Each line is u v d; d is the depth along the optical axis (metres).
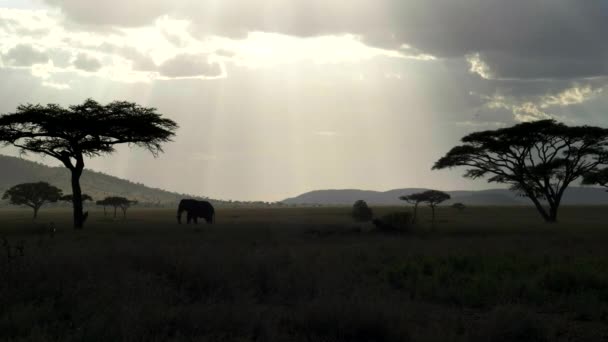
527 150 54.56
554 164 53.38
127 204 85.88
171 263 11.84
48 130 37.88
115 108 39.12
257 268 11.79
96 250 15.38
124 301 8.28
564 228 41.62
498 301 9.97
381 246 21.64
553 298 10.45
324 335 7.35
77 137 38.91
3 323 7.21
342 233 33.16
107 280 9.97
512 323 7.50
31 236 27.17
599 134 51.44
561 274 11.99
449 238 28.66
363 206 58.66
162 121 41.03
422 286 11.20
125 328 6.78
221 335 6.94
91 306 8.06
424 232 34.34
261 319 7.73
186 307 8.28
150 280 10.09
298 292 10.02
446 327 7.82
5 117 36.72
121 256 13.84
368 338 7.27
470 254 17.66
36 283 9.73
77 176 40.47
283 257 14.91
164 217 80.25
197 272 10.81
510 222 56.47
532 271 13.78
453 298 10.41
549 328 7.80
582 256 17.55
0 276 9.82
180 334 6.99
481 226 44.72
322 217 74.75
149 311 7.60
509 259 16.08
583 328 8.30
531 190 55.62
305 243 24.41
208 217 53.34
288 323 8.02
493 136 54.19
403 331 7.30
